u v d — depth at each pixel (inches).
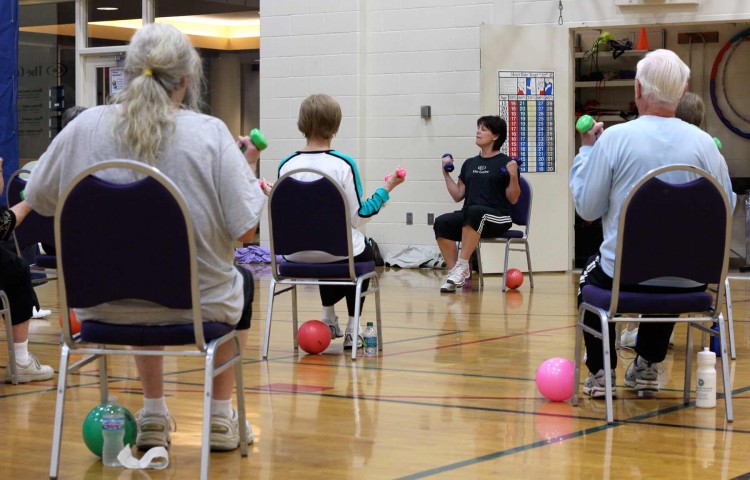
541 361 186.7
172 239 100.9
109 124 106.2
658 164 137.6
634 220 129.9
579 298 149.4
